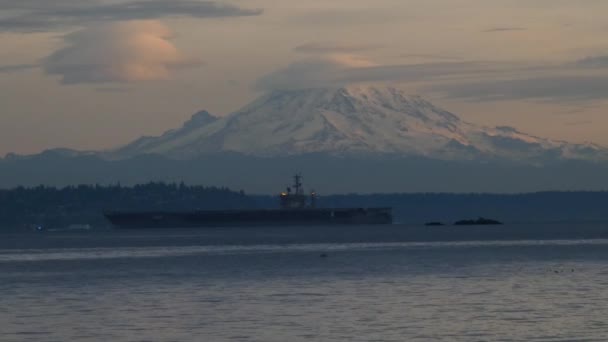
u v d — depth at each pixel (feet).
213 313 640.99
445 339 511.81
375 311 636.48
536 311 623.77
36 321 608.60
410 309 645.51
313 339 516.73
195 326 573.33
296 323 580.30
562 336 517.55
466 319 587.68
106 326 578.66
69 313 655.76
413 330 544.62
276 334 536.83
